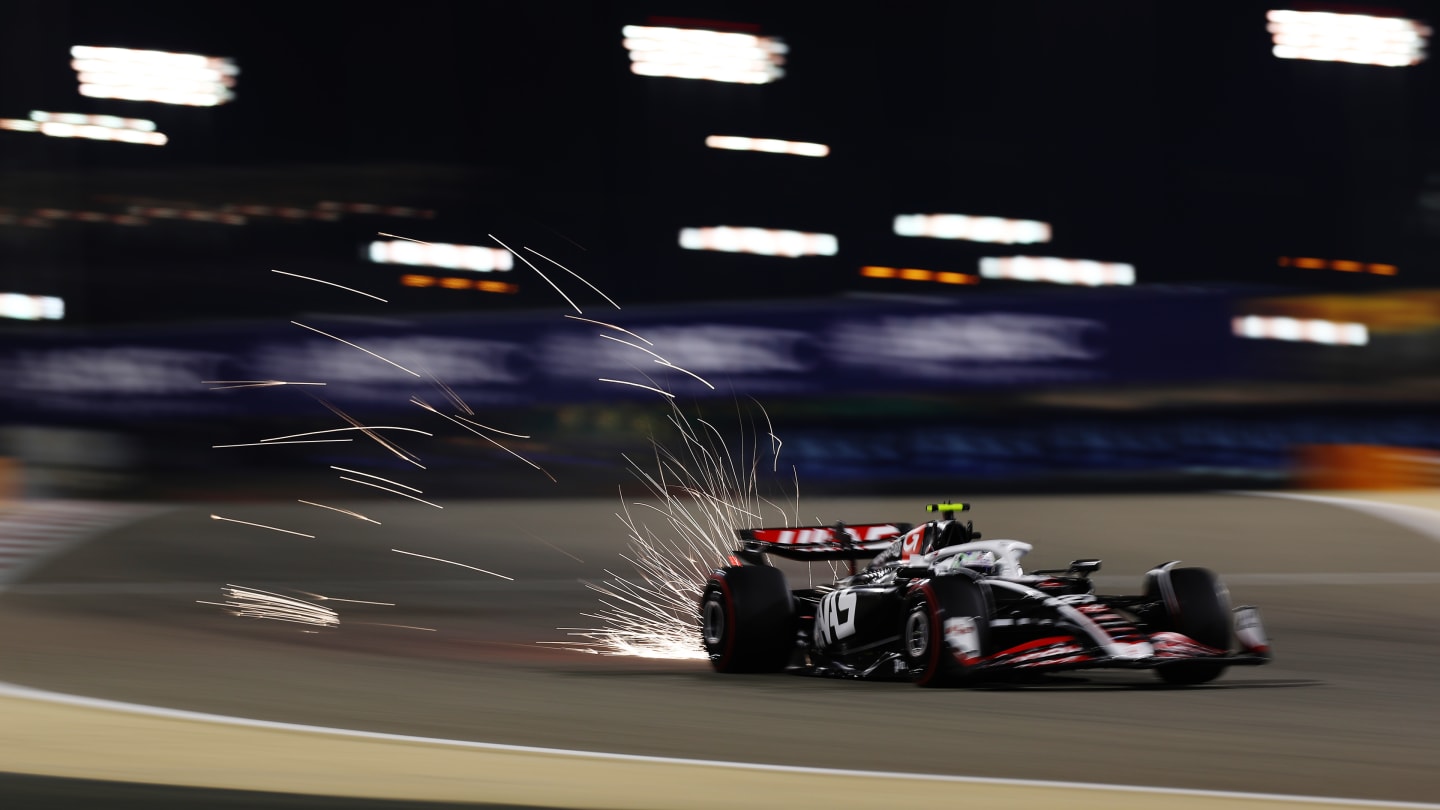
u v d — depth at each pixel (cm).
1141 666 2466
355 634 3775
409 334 8119
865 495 7488
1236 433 7756
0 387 8156
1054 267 11606
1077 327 7769
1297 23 11244
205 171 11344
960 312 7844
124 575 5112
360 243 11369
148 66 12544
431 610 4334
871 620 2838
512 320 8094
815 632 2981
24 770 1853
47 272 9375
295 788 1736
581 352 8031
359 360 8094
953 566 2783
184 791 1705
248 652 3300
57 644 3378
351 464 8019
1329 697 2558
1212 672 2730
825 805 1645
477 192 11719
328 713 2406
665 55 12019
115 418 8094
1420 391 7819
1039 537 5816
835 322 7931
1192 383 7744
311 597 4616
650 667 3150
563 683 2820
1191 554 5416
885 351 7875
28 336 8194
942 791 1727
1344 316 7819
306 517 6806
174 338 8138
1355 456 7562
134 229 11131
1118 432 7725
